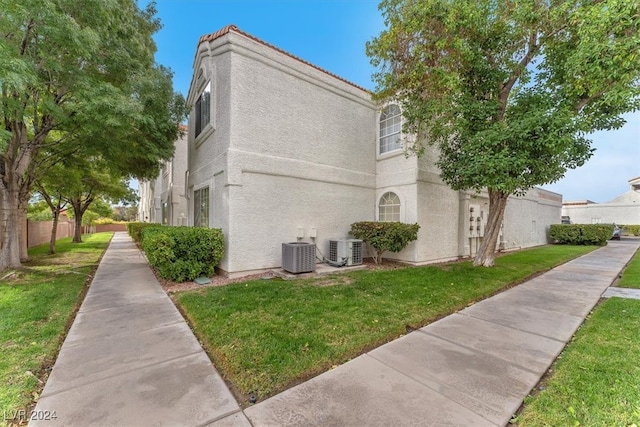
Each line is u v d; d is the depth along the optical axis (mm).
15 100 6336
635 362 3133
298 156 8805
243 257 7633
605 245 17734
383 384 2756
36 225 15805
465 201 11750
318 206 9328
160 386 2717
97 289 6461
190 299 5406
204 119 9602
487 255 9164
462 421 2248
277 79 8375
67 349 3484
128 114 7074
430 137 8680
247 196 7695
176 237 7027
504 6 6836
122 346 3582
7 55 5129
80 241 18688
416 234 9453
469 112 7418
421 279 7109
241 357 3244
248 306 4953
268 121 8148
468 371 3002
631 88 5035
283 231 8445
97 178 14820
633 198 28453
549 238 20109
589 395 2557
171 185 16062
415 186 9750
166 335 3932
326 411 2359
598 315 4691
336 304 5105
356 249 9188
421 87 7805
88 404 2439
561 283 7203
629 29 4828
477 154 7168
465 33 7000
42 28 5781
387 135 10891
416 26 6863
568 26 6234
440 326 4297
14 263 8258
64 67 6871
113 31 7668
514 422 2266
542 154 6707
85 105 6750
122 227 38344
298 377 2900
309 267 7914
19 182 8516
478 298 5820
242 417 2295
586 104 6676
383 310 4820
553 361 3252
